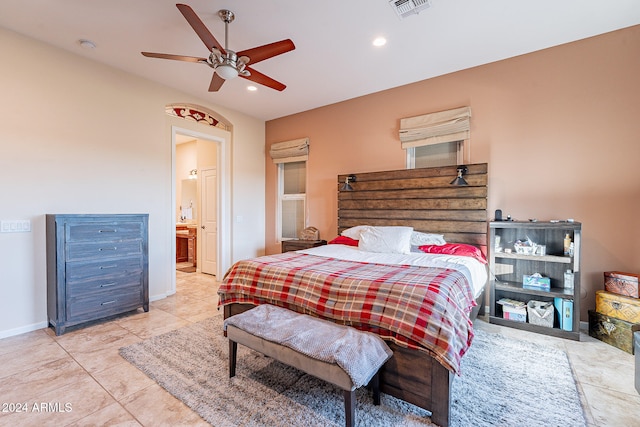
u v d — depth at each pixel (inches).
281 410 65.7
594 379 77.4
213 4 90.1
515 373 80.2
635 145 103.2
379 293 70.9
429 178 139.5
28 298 108.0
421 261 104.7
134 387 74.1
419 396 62.6
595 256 109.2
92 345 97.0
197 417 63.6
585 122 110.8
